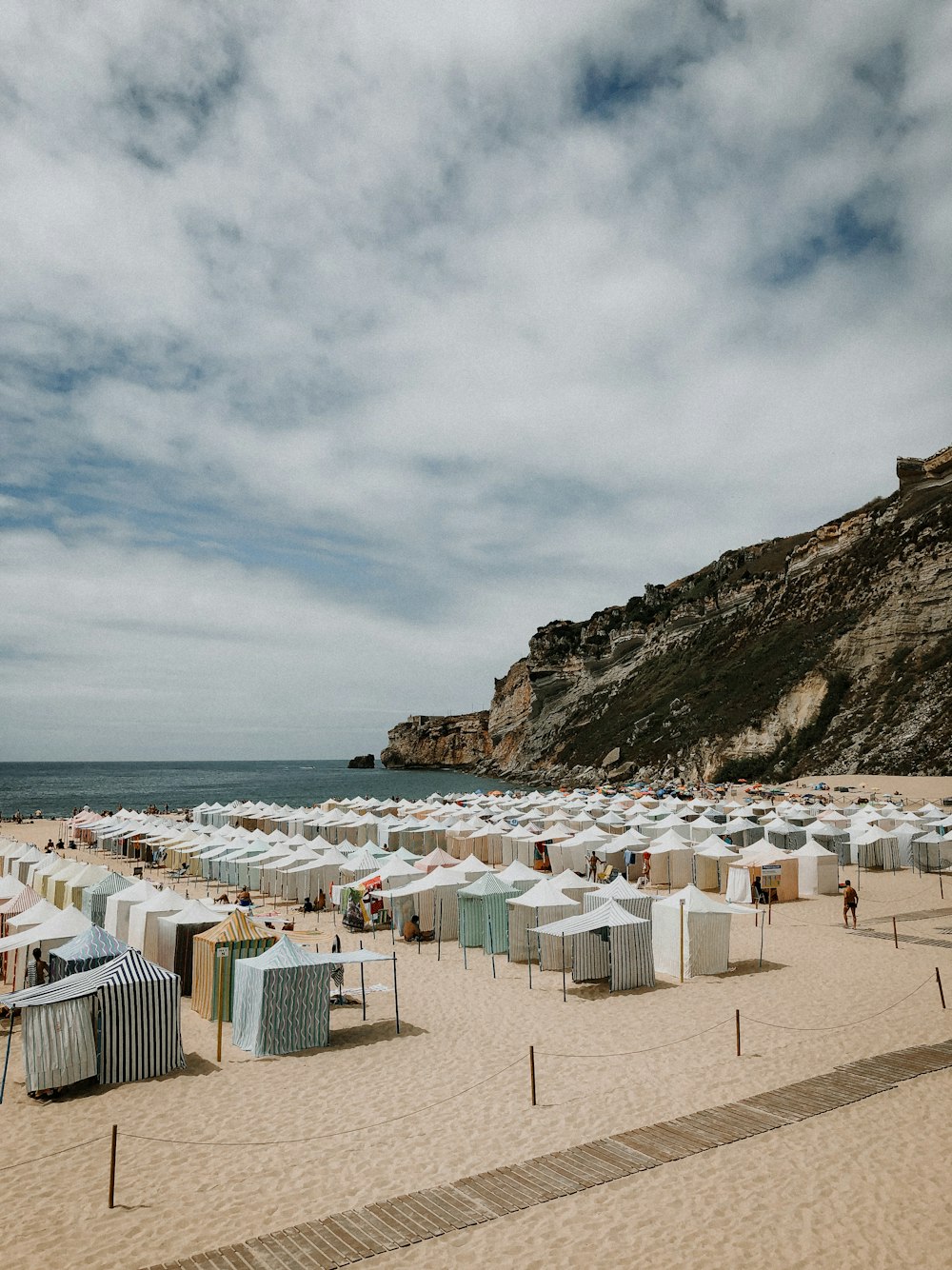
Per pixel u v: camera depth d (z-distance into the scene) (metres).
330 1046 16.64
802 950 24.23
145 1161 11.64
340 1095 14.03
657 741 112.19
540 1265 8.89
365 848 36.38
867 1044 15.96
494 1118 12.91
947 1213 9.84
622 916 21.00
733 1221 9.71
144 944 22.36
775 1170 10.91
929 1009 18.20
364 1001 18.78
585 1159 11.33
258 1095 14.09
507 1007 19.19
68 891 29.83
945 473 104.06
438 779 178.00
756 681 106.88
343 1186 10.77
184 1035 17.55
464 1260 9.01
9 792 153.75
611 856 38.06
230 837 44.62
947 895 33.62
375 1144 12.04
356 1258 9.02
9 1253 9.24
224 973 18.67
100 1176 11.19
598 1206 10.09
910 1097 13.23
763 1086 13.85
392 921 27.48
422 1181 10.87
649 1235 9.45
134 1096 14.09
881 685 89.00
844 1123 12.30
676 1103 13.21
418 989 20.88
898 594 94.75
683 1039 16.55
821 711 91.81
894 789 66.75
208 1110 13.45
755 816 50.41
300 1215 10.04
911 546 98.50
